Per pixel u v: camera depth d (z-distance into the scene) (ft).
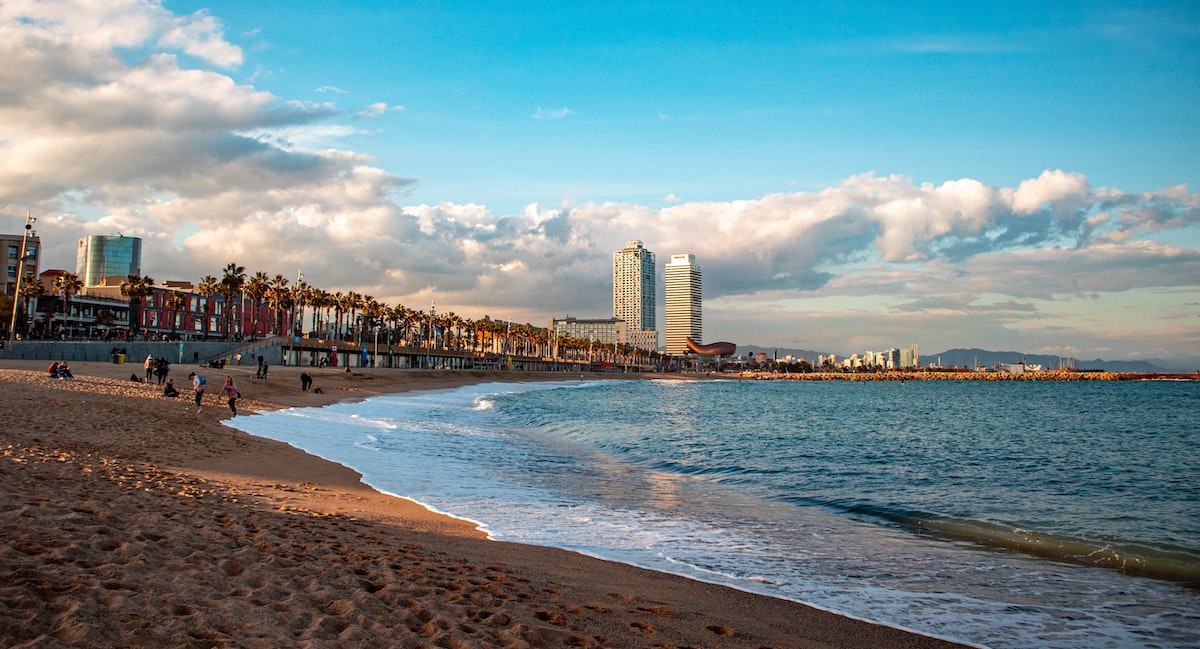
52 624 16.78
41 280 413.39
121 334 324.19
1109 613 31.14
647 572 34.17
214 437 74.90
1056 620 29.99
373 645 18.71
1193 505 62.34
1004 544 44.73
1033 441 131.54
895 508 57.00
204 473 51.88
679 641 23.35
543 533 42.52
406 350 480.64
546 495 57.36
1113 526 51.67
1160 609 31.81
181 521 30.81
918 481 75.46
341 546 31.01
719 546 41.55
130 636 16.78
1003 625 29.12
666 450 100.73
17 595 18.07
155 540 26.32
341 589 23.79
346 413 139.74
